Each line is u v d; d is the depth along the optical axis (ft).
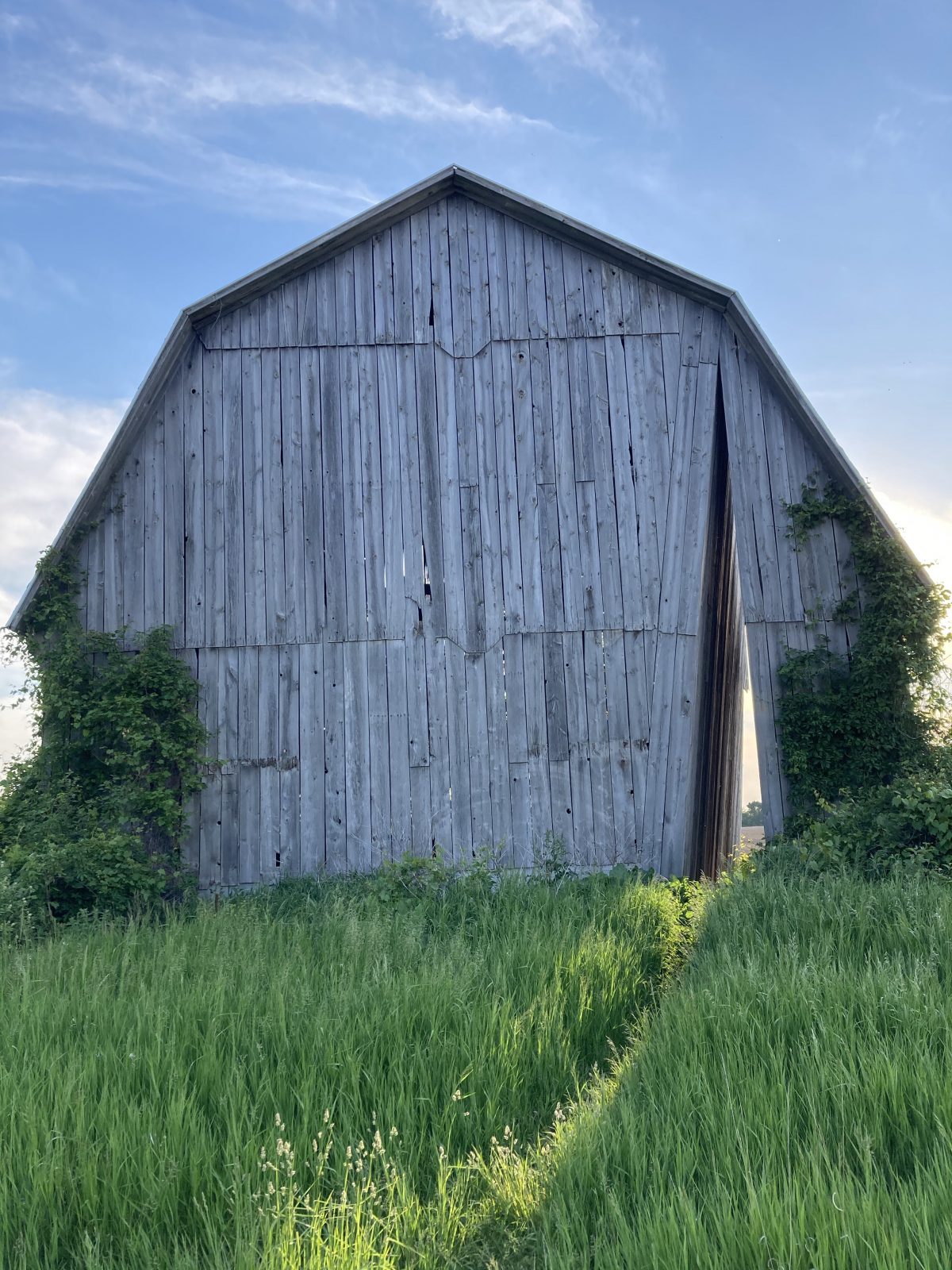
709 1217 12.13
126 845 37.68
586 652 42.09
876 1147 13.35
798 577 41.75
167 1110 15.81
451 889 35.83
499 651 42.11
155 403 43.11
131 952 25.49
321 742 41.63
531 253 44.47
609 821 40.96
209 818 41.01
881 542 40.65
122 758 39.09
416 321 44.11
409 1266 12.46
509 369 43.80
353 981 21.86
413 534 42.83
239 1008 19.83
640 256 42.98
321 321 44.04
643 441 43.19
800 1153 13.14
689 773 41.24
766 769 40.78
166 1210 13.65
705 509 42.60
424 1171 15.30
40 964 23.72
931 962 19.90
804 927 25.25
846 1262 10.89
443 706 41.83
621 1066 18.47
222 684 41.93
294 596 42.45
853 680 40.42
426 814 41.14
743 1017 17.92
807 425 41.75
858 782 39.50
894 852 33.22
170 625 41.57
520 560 42.65
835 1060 15.48
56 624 41.01
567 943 26.32
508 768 41.39
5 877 33.63
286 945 27.50
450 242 44.62
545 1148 15.46
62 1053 18.12
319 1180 14.25
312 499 42.98
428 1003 20.17
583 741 41.50
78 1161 14.46
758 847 40.50
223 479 43.04
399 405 43.57
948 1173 12.15
